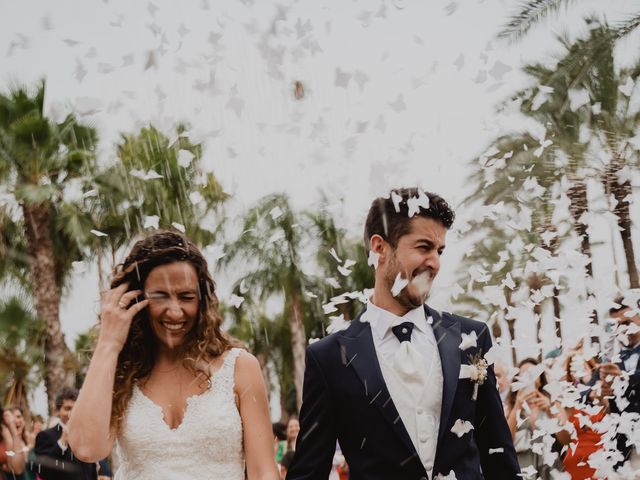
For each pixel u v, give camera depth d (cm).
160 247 291
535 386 454
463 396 281
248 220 1781
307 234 1961
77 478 612
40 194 1543
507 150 893
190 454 287
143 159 1327
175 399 294
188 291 290
